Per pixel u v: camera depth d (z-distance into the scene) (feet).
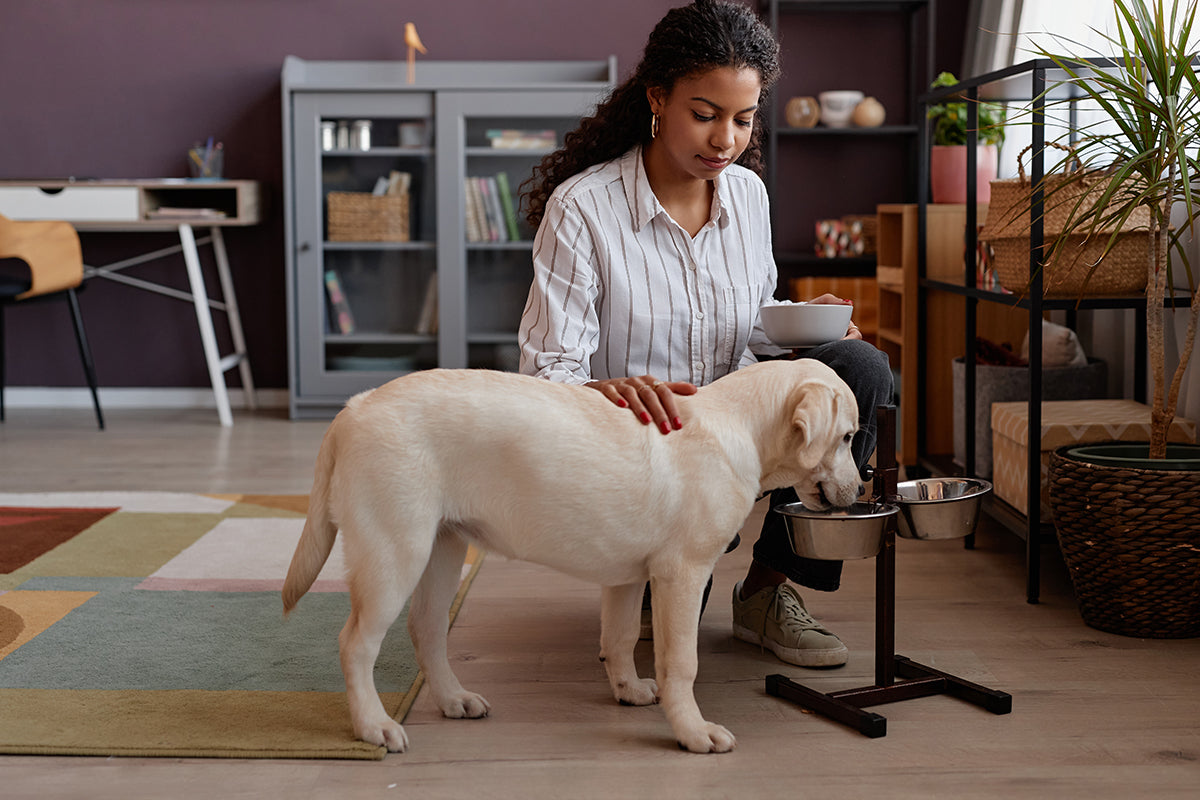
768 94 5.88
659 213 5.43
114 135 14.33
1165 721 4.93
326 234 13.51
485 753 4.64
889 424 5.02
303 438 12.40
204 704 5.07
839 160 14.30
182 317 14.61
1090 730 4.84
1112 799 4.22
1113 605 6.03
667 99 5.12
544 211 5.78
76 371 14.69
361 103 13.15
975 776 4.41
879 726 4.77
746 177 5.76
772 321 5.56
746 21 5.01
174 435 12.60
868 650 5.88
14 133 14.37
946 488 5.47
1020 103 9.77
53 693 5.19
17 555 7.58
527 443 4.37
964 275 9.29
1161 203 6.61
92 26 14.19
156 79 14.25
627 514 4.43
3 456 11.34
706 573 4.62
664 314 5.49
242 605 6.54
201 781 4.38
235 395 14.70
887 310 10.98
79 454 11.45
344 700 5.12
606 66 14.08
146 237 14.49
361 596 4.44
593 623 6.33
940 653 5.82
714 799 4.24
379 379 13.65
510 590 6.93
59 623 6.19
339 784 4.36
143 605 6.53
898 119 14.23
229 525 8.46
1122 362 8.86
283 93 13.12
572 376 5.24
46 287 12.28
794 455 4.65
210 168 13.83
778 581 5.98
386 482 4.31
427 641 4.96
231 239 14.44
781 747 4.69
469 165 13.38
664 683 4.71
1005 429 7.48
